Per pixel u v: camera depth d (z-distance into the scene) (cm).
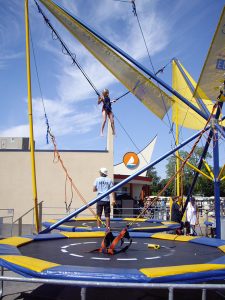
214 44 602
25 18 697
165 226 884
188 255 486
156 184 5894
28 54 695
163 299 485
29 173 1730
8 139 1998
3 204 1716
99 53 771
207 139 785
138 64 745
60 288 546
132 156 2064
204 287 279
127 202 1917
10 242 565
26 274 378
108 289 526
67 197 1706
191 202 1144
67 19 728
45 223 963
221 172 798
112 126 803
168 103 916
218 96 679
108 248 500
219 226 791
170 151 712
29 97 692
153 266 411
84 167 1719
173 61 1098
